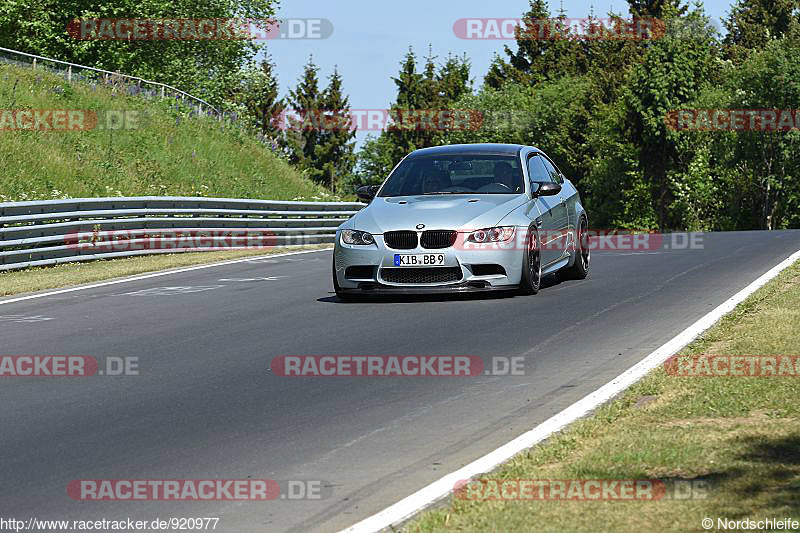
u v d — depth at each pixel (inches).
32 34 5354.3
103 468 702.5
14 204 2175.2
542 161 1701.5
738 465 608.1
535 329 1195.9
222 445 754.2
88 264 2274.9
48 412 879.7
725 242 2324.1
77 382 1002.7
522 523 533.0
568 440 693.3
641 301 1380.4
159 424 824.3
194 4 5639.8
